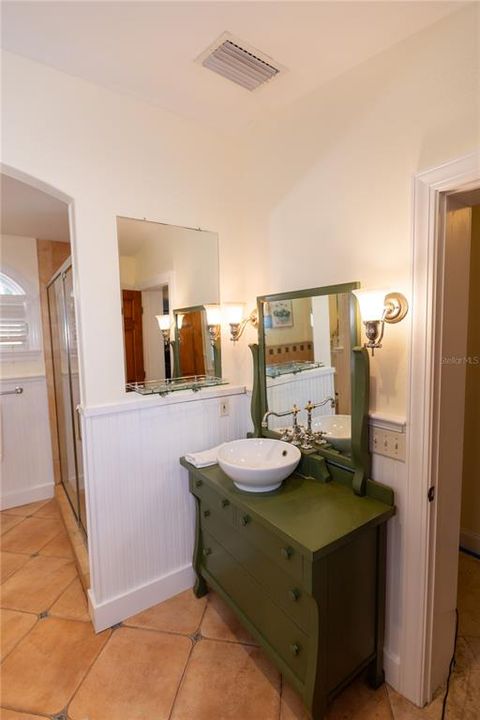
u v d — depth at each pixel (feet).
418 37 4.38
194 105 6.23
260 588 5.16
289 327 6.29
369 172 5.03
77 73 5.41
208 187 6.93
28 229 9.93
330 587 4.34
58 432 11.07
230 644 5.81
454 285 4.62
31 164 5.21
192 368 6.89
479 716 4.70
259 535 4.98
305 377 6.04
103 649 5.75
